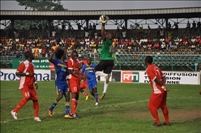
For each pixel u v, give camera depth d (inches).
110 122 534.3
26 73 549.6
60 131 473.7
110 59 743.1
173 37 1950.1
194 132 458.9
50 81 1461.6
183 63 1422.2
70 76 574.9
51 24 2215.8
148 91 1053.2
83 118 573.3
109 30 2151.8
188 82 1358.3
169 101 798.5
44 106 726.5
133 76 1421.0
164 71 1389.0
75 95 574.6
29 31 2256.4
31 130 483.8
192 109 669.9
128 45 1900.8
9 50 1948.8
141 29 2084.2
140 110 660.1
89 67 751.1
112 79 1449.3
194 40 1797.5
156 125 498.0
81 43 1964.8
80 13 1985.7
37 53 1775.3
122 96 916.0
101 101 809.5
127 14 1911.9
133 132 462.9
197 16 1911.9
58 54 570.6
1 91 1043.3
